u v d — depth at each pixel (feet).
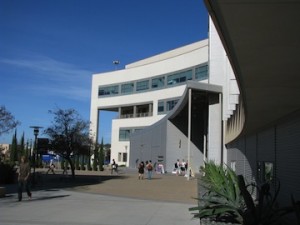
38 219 41.60
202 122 183.21
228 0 21.94
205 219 41.78
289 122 47.34
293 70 34.58
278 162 52.75
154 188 88.84
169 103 251.19
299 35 26.81
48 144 109.60
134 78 280.51
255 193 65.98
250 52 30.07
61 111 124.47
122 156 283.59
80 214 45.80
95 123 302.66
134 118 278.67
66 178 119.24
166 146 179.42
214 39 139.85
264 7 22.70
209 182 54.65
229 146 118.42
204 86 128.57
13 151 263.70
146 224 39.96
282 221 36.47
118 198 65.31
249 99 45.39
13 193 72.33
